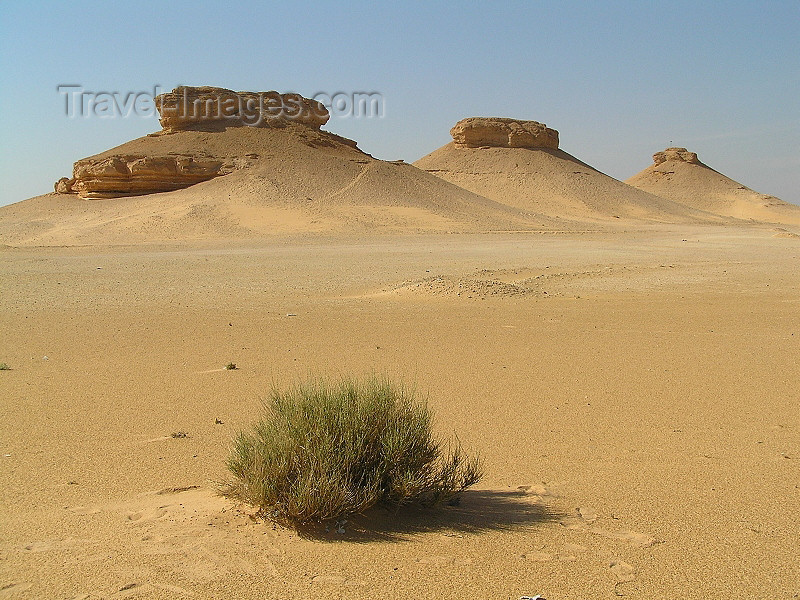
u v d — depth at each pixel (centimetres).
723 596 425
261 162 8525
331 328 1582
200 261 3731
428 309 1908
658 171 17588
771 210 14600
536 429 807
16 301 2128
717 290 2386
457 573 446
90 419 844
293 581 431
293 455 526
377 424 554
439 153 14650
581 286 2517
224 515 530
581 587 432
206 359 1229
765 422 838
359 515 530
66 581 425
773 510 563
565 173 12794
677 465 682
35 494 589
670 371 1131
